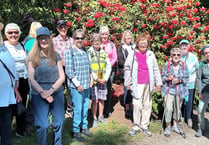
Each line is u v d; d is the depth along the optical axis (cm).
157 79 475
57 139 365
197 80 475
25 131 450
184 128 514
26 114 446
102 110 517
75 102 429
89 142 441
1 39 354
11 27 395
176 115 485
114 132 480
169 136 475
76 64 421
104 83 493
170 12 614
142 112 483
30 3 664
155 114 557
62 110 362
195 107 600
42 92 341
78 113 434
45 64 346
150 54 470
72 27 626
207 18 693
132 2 681
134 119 478
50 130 458
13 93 348
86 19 627
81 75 426
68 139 445
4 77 337
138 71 468
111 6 635
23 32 642
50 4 684
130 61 469
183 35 609
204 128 504
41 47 347
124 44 549
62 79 354
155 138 467
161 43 644
